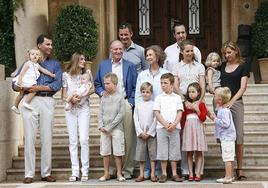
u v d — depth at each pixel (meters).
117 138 9.04
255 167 9.34
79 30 13.71
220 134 8.72
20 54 13.73
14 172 9.70
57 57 13.80
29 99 9.18
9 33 14.70
